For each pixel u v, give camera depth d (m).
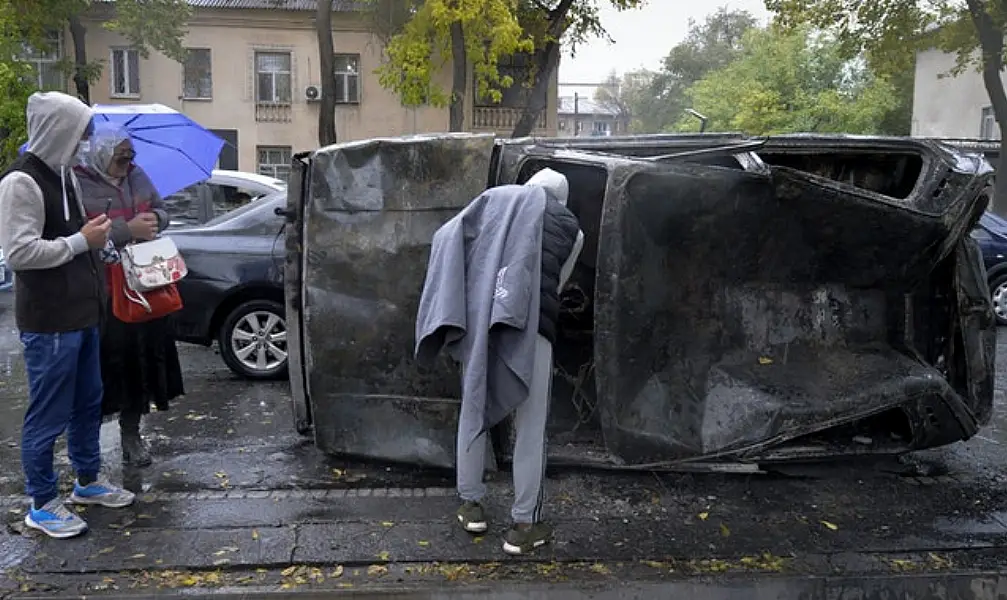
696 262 4.11
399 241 4.20
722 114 39.16
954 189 4.10
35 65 23.94
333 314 4.32
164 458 4.69
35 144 3.49
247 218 6.66
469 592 3.24
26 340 3.56
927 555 3.59
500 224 3.46
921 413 4.12
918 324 4.45
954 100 28.25
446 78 25.97
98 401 3.92
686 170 3.88
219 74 26.11
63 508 3.72
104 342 4.25
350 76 26.47
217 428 5.27
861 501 4.14
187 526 3.78
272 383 6.55
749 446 3.93
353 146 4.27
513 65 26.22
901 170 4.74
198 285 6.46
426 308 3.49
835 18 20.50
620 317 3.84
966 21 19.48
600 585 3.28
